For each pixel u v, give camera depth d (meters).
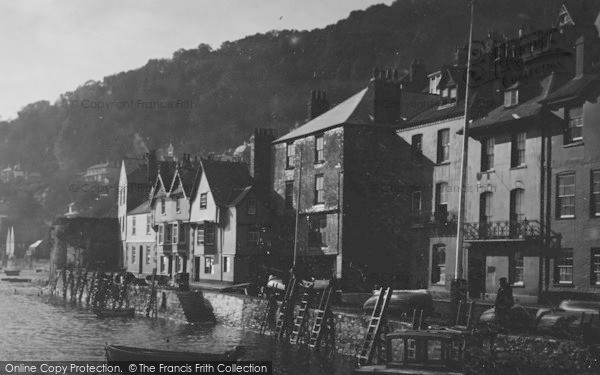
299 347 38.50
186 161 79.06
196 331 47.25
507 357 26.23
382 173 52.66
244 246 62.19
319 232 55.12
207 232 66.81
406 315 35.50
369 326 32.44
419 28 175.50
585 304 28.70
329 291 37.81
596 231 36.28
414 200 51.12
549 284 38.56
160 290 58.06
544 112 39.59
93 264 96.19
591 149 36.97
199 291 54.66
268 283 50.16
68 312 65.50
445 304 41.84
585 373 23.44
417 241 49.94
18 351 40.53
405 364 25.98
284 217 60.44
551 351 24.86
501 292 27.97
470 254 44.50
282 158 62.06
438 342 28.06
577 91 37.03
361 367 26.50
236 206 62.12
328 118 57.91
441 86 51.75
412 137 51.88
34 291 97.50
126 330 49.34
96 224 98.31
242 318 47.62
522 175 41.12
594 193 36.78
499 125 42.28
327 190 54.31
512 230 40.81
